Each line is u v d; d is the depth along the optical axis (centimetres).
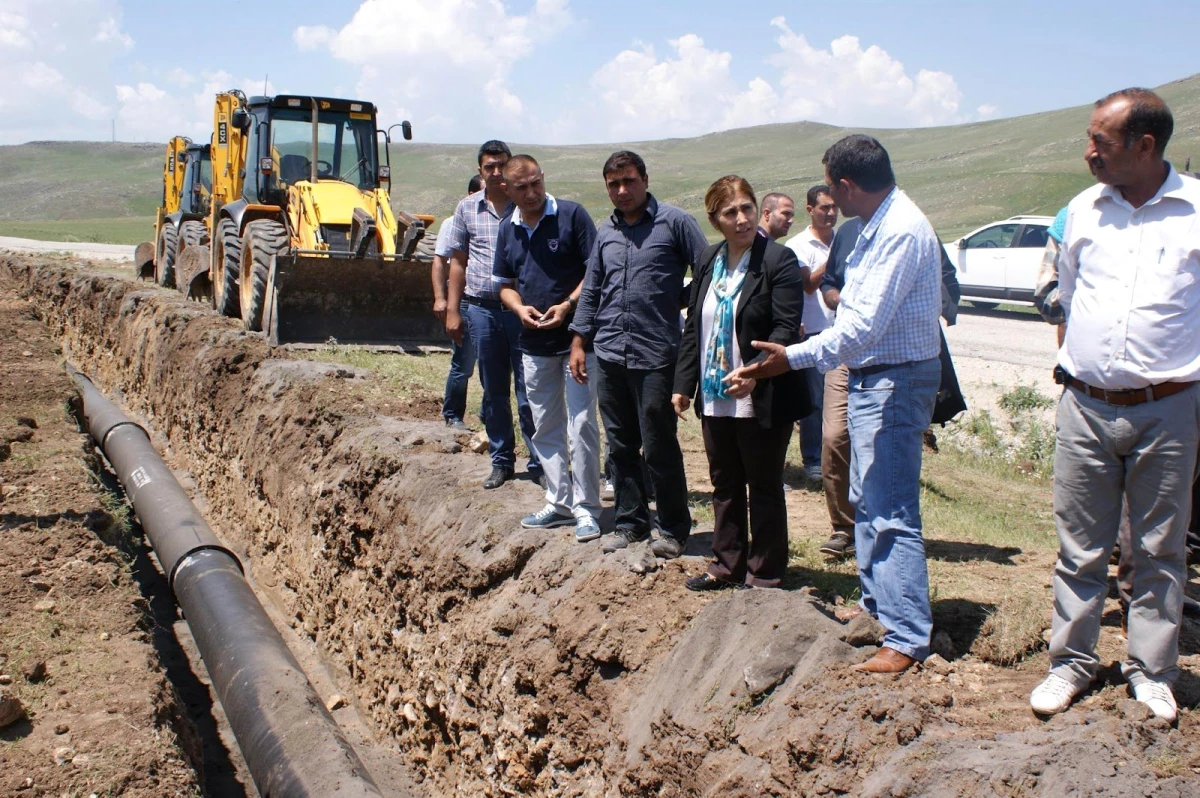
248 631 719
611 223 511
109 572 725
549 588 524
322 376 959
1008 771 303
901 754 327
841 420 564
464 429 819
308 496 830
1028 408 1162
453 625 588
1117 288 346
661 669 436
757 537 468
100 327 1723
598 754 452
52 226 6284
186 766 535
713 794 365
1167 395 341
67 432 1041
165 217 2059
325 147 1459
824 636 393
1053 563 588
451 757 596
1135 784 291
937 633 438
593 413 543
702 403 469
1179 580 353
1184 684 382
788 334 442
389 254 1327
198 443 1149
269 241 1301
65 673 598
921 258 386
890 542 398
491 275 650
